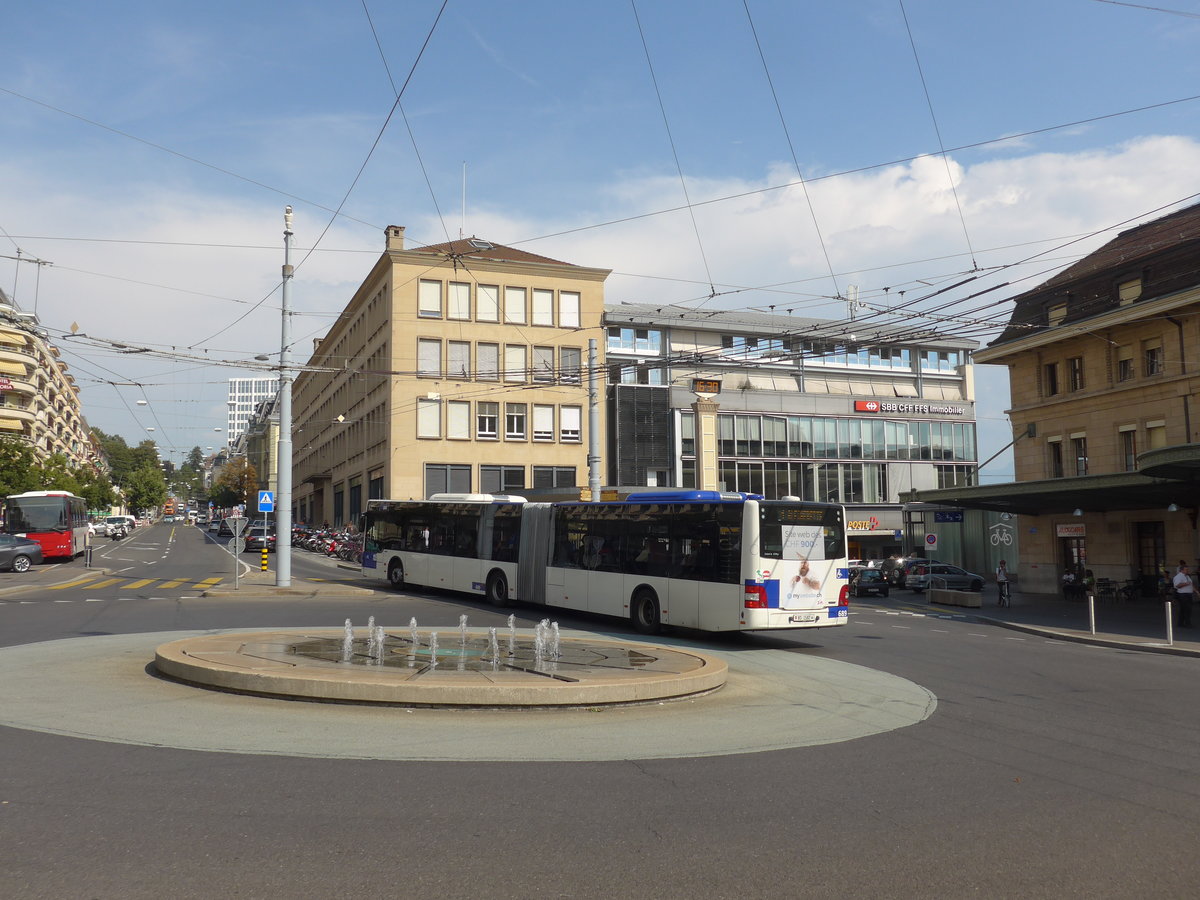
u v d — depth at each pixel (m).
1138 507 34.50
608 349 61.41
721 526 19.27
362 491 63.25
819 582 19.06
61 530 47.31
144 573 39.81
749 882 5.27
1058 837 6.25
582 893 5.03
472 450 56.03
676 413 61.38
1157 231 37.44
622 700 11.27
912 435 67.69
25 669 12.85
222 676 11.20
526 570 25.11
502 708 10.67
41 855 5.42
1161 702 12.54
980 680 14.59
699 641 20.14
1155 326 33.50
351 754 8.27
